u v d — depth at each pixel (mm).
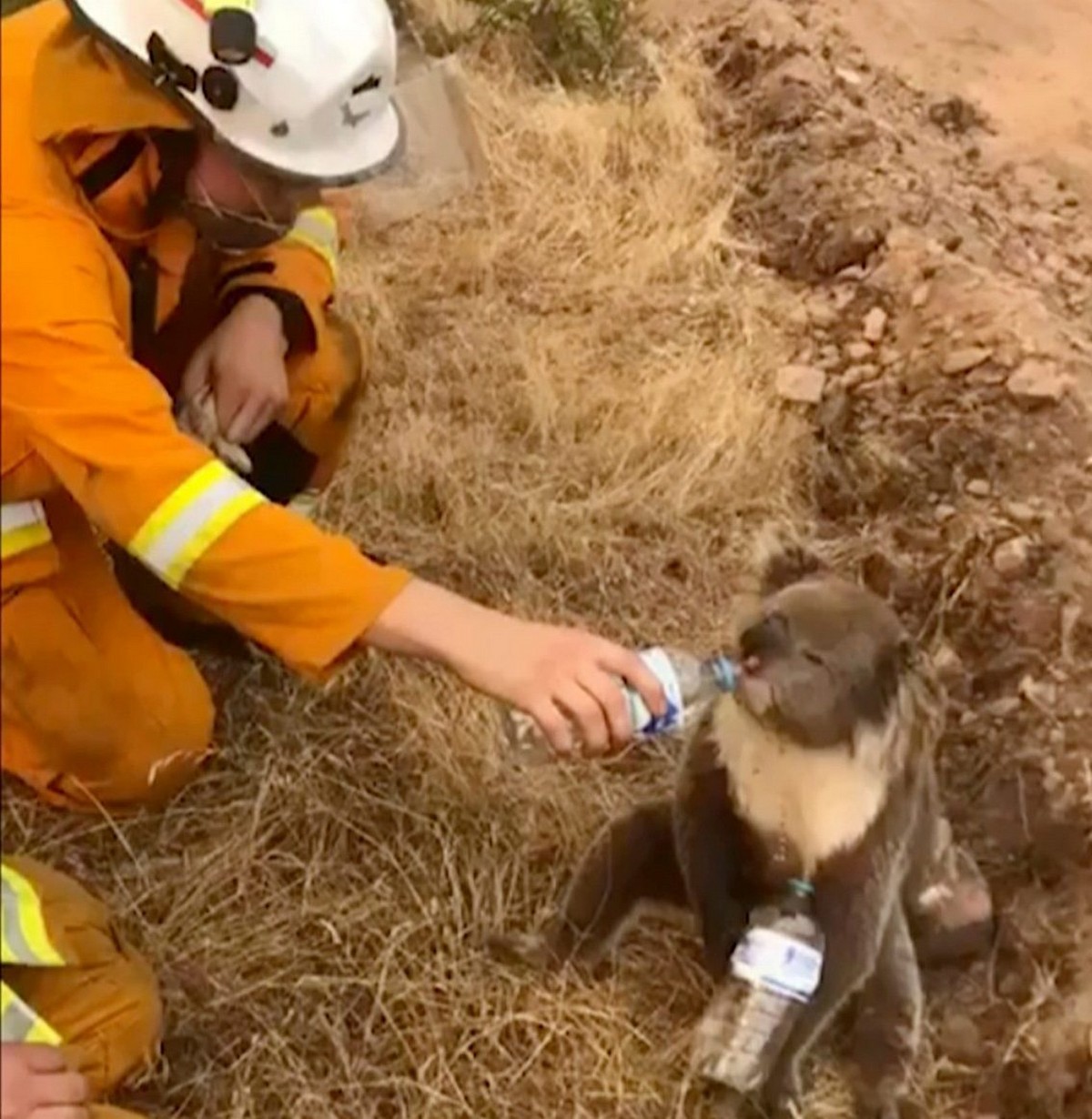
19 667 1187
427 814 1312
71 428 979
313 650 1008
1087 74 2268
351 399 1346
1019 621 1440
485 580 1501
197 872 1272
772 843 1137
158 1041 1152
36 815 1295
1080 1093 1188
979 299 1715
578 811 1319
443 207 1864
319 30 1006
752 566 1293
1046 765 1350
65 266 980
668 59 2131
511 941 1237
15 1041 962
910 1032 1196
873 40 2295
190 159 1030
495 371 1688
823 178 1906
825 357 1733
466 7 2148
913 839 1187
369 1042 1192
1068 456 1581
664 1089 1188
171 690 1254
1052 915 1283
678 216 1898
